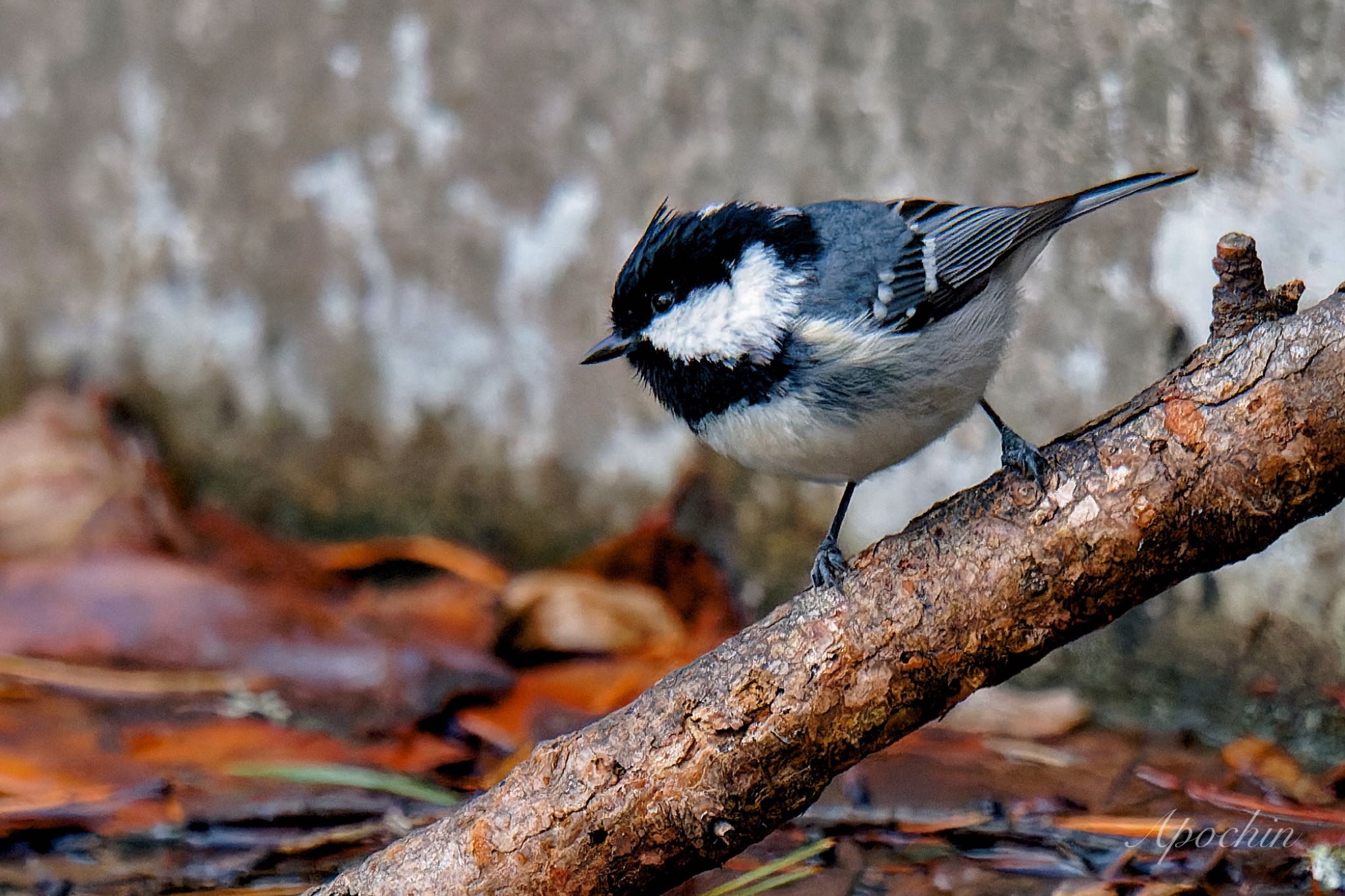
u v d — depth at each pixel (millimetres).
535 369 9008
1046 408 7793
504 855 5059
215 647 8125
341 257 9242
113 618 8242
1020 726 7500
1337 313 4684
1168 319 7465
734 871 6047
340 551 9219
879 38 7934
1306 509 4828
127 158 9461
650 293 6316
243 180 9297
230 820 6418
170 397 9711
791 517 8469
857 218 6434
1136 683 7734
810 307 6105
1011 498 5027
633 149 8562
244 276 9430
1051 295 7699
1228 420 4785
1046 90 7598
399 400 9320
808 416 6117
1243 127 7156
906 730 5129
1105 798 6629
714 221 6273
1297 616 7297
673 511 8648
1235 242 4773
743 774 5035
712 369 6227
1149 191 7340
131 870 6082
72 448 9297
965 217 6504
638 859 5062
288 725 7352
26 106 9555
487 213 8922
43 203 9656
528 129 8742
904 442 6297
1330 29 6895
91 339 9766
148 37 9266
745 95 8281
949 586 5023
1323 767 7012
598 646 8078
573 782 5031
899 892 5766
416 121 8938
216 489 9750
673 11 8328
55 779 6734
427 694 7543
